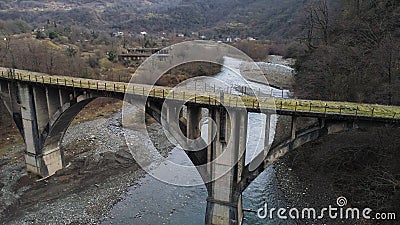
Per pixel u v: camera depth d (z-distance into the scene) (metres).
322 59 45.47
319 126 23.86
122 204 34.34
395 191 26.78
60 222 31.45
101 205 34.16
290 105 25.20
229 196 26.34
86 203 34.53
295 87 56.38
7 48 69.12
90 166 42.66
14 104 38.16
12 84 37.09
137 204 34.28
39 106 36.56
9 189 37.28
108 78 71.06
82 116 64.56
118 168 42.16
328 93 40.06
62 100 34.94
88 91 32.72
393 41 36.56
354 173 33.47
